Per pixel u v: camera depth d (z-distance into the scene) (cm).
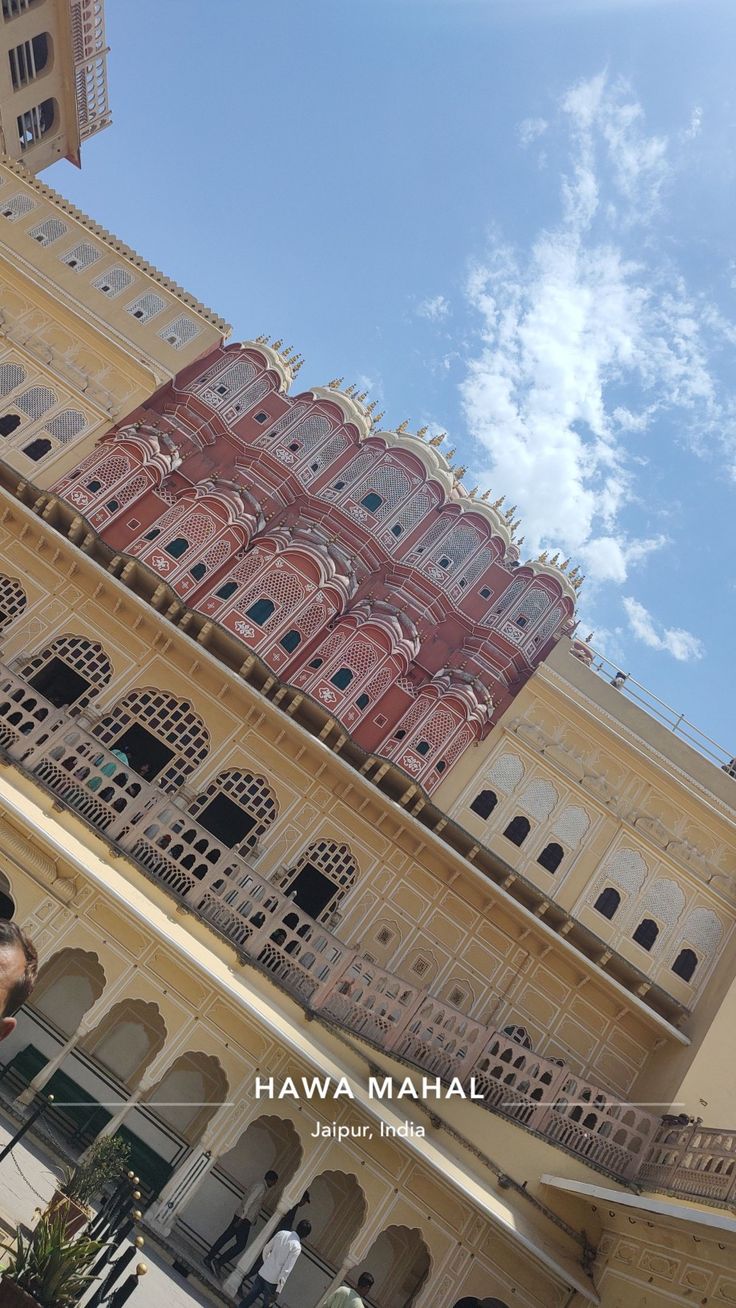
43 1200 848
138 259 2117
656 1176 1277
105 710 1622
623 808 1817
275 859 1584
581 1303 1177
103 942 1227
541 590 2144
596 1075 1577
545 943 1625
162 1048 1191
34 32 2244
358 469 2147
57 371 1897
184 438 1995
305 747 1656
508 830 1747
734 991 1575
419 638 1964
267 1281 948
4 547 1692
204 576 1800
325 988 1275
